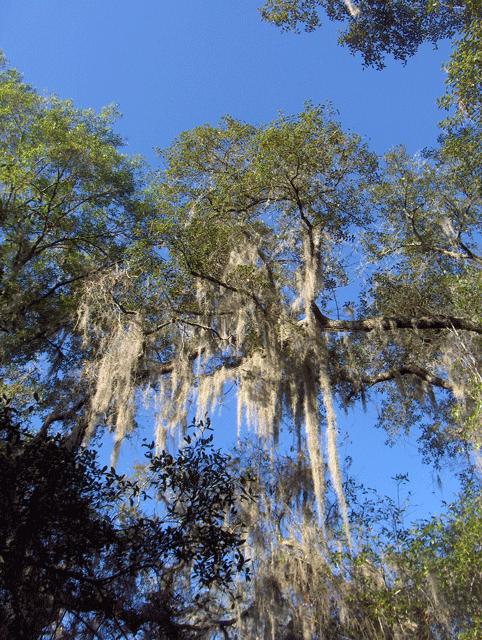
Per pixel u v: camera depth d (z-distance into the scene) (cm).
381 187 1322
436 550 907
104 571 724
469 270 1234
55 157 1435
